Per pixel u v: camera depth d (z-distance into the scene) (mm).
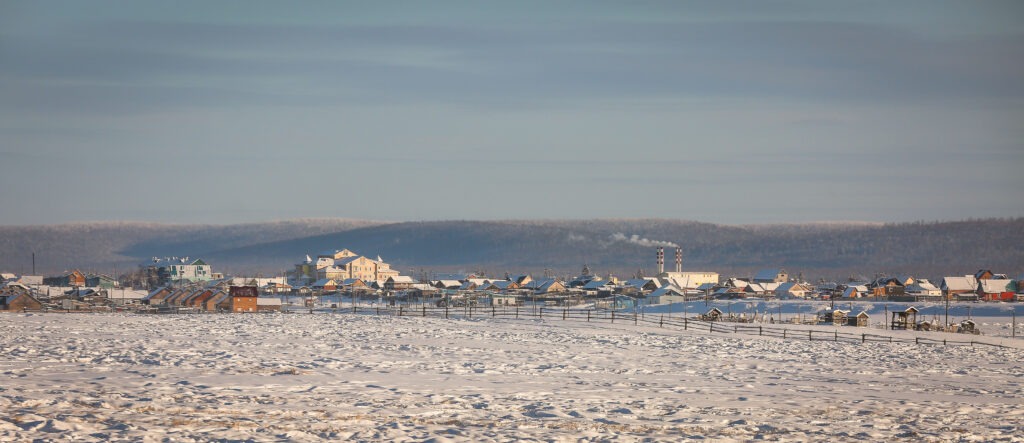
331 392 48531
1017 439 41281
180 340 76312
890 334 117250
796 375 66375
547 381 57281
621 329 109500
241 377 52500
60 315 109062
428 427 39000
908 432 42125
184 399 43750
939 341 107312
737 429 41562
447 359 68312
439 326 105875
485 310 155875
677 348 85688
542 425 40719
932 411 49188
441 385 53312
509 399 48562
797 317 165250
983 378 69438
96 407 40281
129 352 63344
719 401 50625
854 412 47969
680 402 49688
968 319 153875
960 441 40469
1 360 55875
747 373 66500
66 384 46688
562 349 80625
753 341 97250
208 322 102438
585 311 165875
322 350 71875
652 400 50031
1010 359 87750
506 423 40812
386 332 93750
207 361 59719
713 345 90312
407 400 46688
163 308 154000
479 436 37469
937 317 157875
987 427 44375
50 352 61375
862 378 65875
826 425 43500
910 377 67938
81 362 56781
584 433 39000
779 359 78875
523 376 59562
